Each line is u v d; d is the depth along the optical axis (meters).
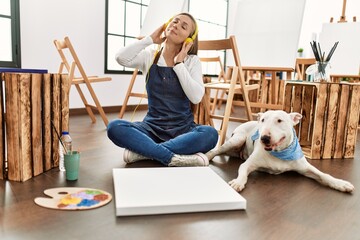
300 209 1.14
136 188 1.18
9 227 0.93
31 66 3.13
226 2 5.98
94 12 3.64
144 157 1.62
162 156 1.52
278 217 1.07
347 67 3.47
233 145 1.73
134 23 4.18
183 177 1.32
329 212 1.12
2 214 1.01
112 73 3.90
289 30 2.80
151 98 1.75
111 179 1.37
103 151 1.87
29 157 1.33
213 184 1.25
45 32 3.21
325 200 1.23
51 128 1.47
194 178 1.31
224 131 2.09
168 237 0.91
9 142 1.29
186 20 1.71
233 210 1.10
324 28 3.65
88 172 1.46
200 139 1.62
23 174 1.30
